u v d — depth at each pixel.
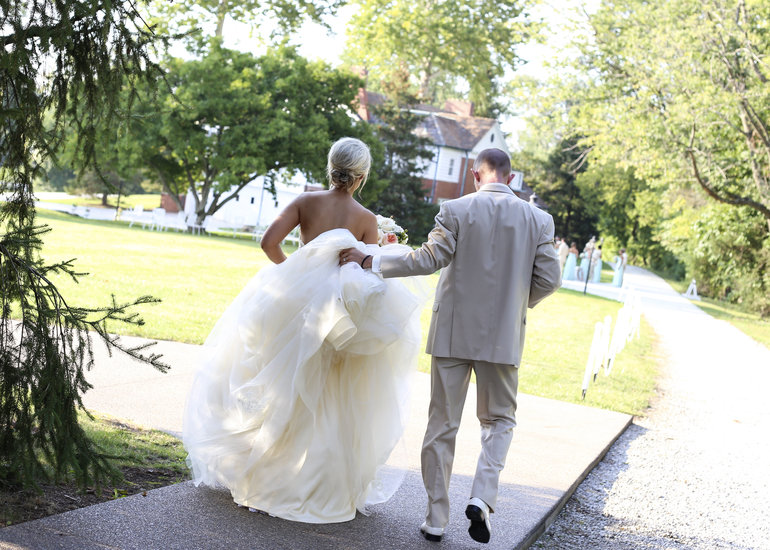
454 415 4.13
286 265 4.14
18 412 3.70
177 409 6.21
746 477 7.22
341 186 4.34
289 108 39.38
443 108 75.88
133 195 78.88
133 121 4.33
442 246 4.00
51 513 3.71
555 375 11.29
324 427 4.07
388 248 4.34
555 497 5.31
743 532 5.57
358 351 4.08
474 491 3.91
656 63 27.30
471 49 47.81
